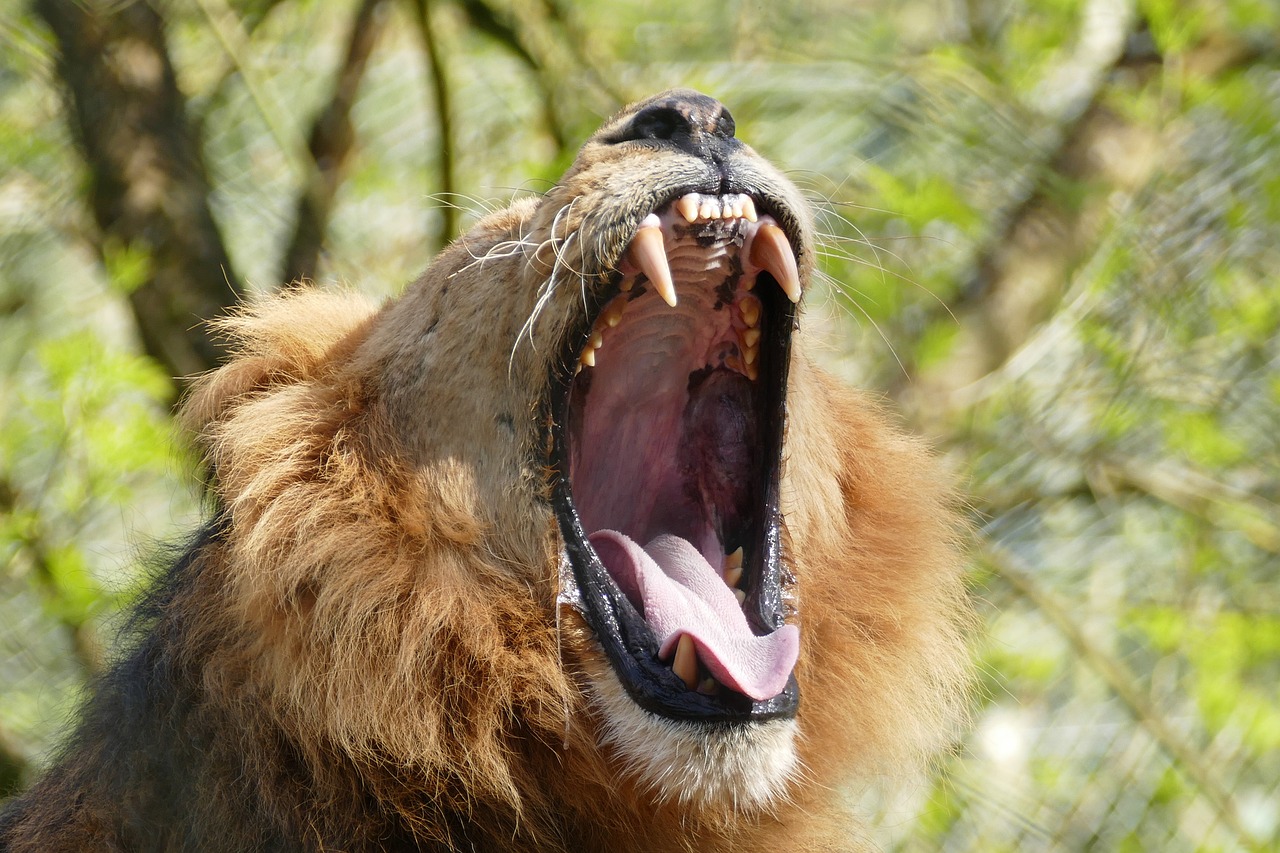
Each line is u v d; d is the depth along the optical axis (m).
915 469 9.77
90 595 13.84
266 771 7.65
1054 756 16.95
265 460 8.23
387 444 8.55
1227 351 17.89
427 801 7.74
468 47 19.00
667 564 9.12
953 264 18.33
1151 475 17.97
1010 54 17.94
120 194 16.31
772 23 18.41
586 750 7.96
